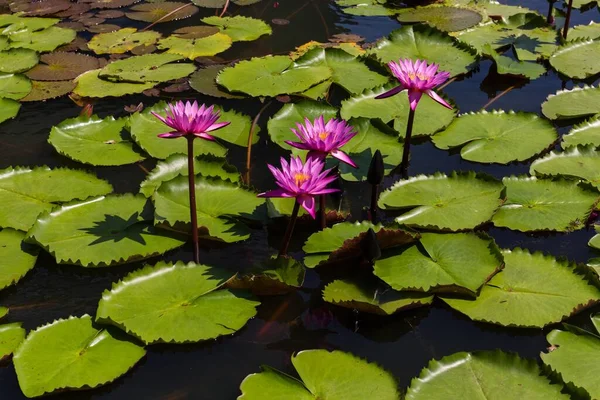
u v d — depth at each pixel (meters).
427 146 4.43
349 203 3.85
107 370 2.64
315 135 3.13
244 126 4.68
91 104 5.12
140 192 3.77
